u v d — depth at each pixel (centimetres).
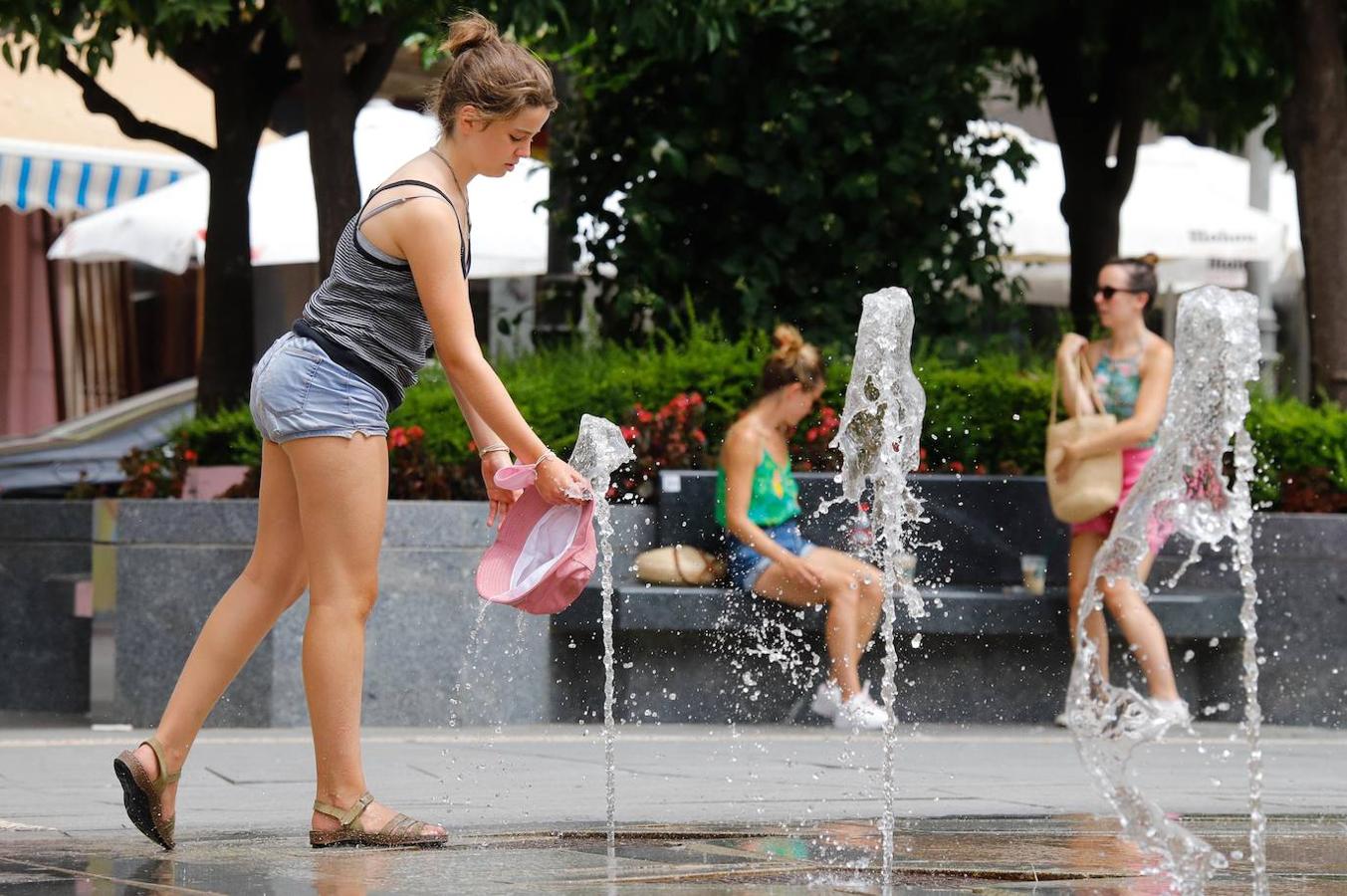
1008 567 2678
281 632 2388
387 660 2441
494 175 1247
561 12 2739
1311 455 2797
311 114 2920
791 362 2442
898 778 1805
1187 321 1055
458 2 2777
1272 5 3719
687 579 2522
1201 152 5503
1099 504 2388
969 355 3534
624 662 2541
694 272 3612
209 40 3269
